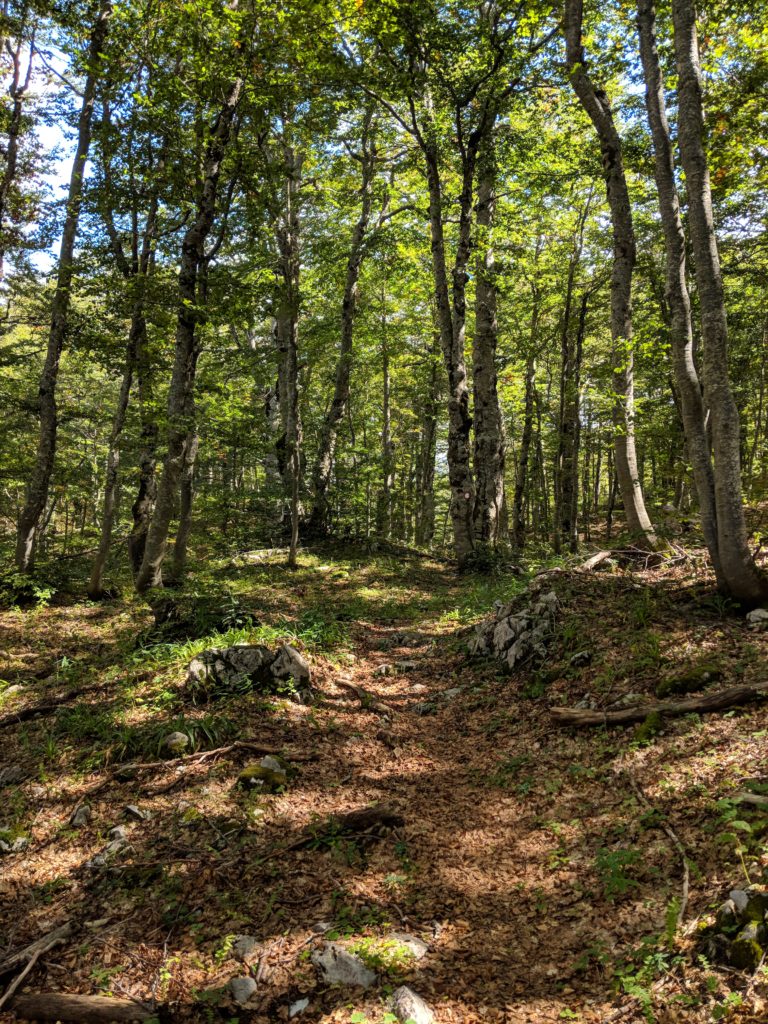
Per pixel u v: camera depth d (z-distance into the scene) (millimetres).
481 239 16797
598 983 3400
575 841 4672
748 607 7066
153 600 10359
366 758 6594
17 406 14773
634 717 5867
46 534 22078
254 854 4953
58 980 3891
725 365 6930
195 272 12195
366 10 12641
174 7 11258
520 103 14914
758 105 11539
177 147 12641
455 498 15766
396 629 11680
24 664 9797
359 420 27281
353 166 21344
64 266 12789
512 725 6930
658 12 10859
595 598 8609
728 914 3355
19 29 13648
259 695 7508
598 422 18406
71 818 5504
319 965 3781
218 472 27844
